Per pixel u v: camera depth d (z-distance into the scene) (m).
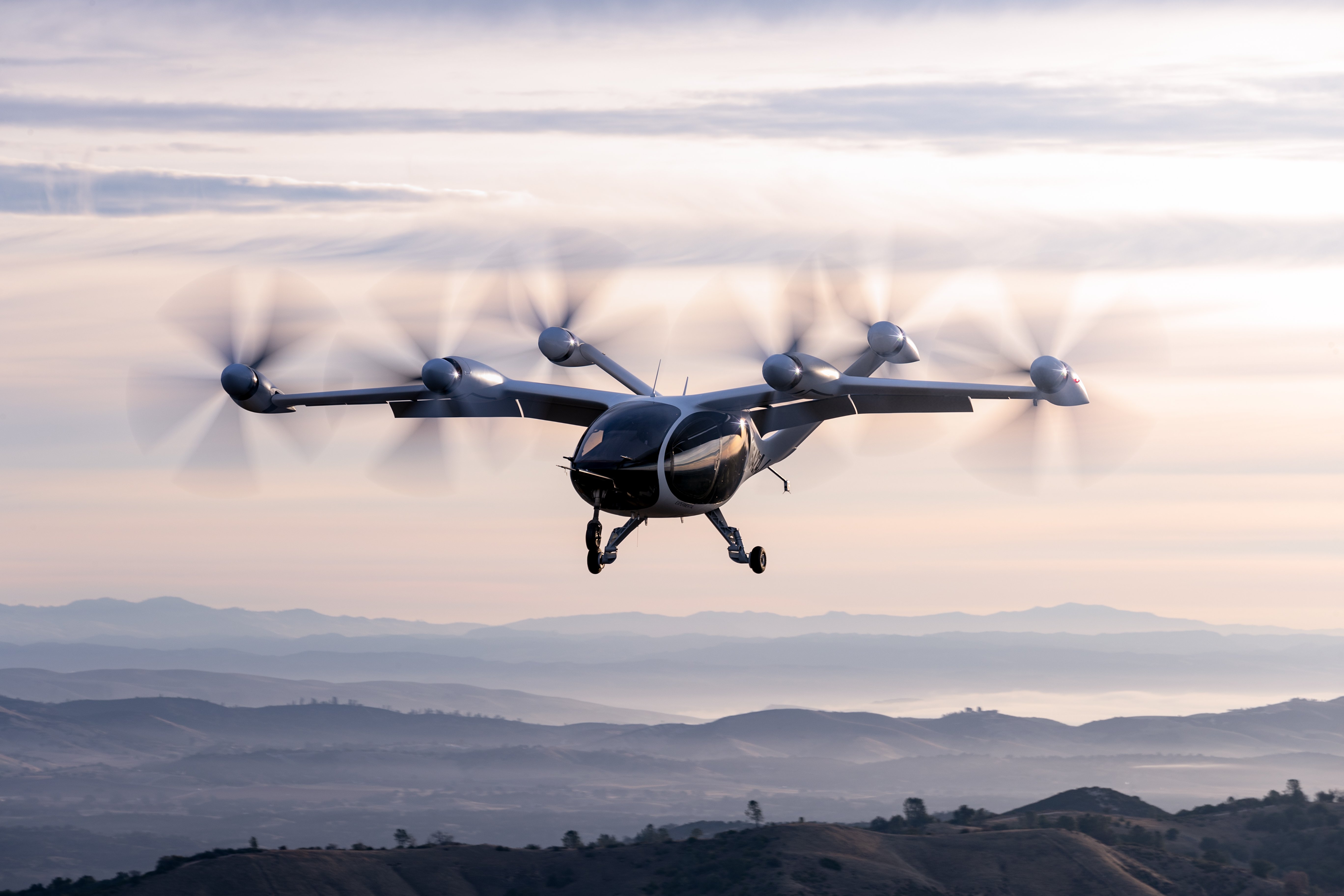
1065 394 82.94
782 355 81.94
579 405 85.62
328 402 86.50
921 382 83.12
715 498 80.31
